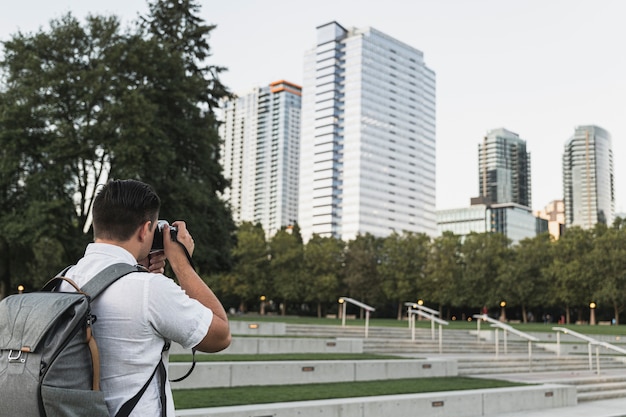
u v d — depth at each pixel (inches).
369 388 470.9
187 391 414.9
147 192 90.9
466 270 3011.8
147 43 1152.2
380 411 398.6
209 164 1315.2
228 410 323.9
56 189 1115.9
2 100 1094.4
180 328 81.5
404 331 1088.2
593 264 2615.7
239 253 2910.9
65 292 78.7
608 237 2618.1
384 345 932.6
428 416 426.6
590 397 604.7
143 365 80.8
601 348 1073.5
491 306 2965.1
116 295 81.0
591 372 789.2
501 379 623.5
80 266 87.0
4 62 1137.4
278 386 468.1
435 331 1131.9
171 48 1405.0
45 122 1079.6
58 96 1092.5
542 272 2780.5
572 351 1045.2
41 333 71.4
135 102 1034.1
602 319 3270.2
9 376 71.4
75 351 73.6
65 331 72.7
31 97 1065.5
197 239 1198.3
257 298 3166.8
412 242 3147.1
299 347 704.4
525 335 761.6
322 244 3341.5
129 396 79.7
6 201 1132.5
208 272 1385.3
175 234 94.5
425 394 438.3
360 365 545.0
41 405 70.2
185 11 1469.0
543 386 537.0
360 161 7687.0
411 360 595.8
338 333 1011.9
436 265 3078.2
